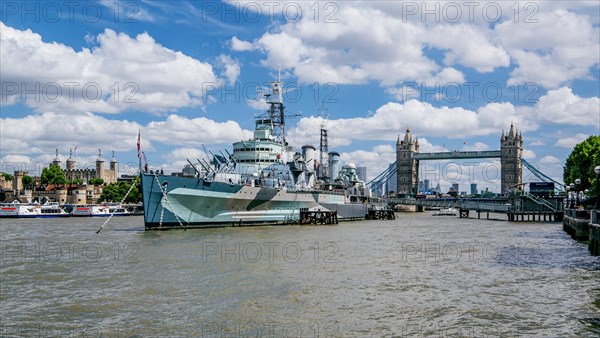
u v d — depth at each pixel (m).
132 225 108.25
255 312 31.00
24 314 30.41
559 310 31.28
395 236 81.81
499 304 32.84
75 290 36.34
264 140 109.44
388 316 30.27
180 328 27.97
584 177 109.81
